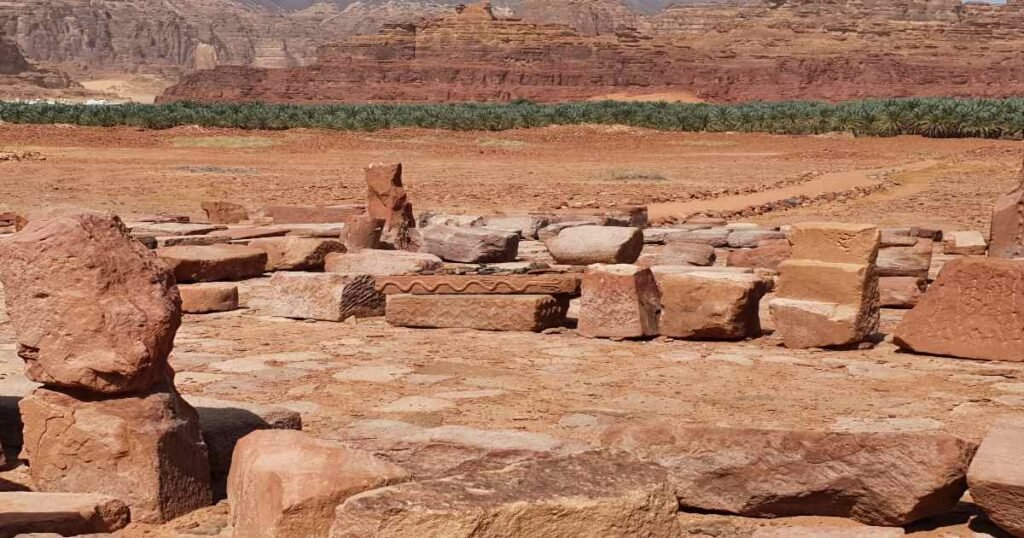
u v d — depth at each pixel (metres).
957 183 38.28
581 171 45.03
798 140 63.88
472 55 197.50
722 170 45.53
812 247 12.59
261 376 10.91
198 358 11.79
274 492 5.90
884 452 6.61
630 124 74.56
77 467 7.07
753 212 29.86
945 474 6.47
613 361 11.66
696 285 12.77
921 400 9.90
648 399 9.92
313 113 74.06
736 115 72.69
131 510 6.94
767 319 14.53
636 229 18.09
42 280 7.01
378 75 198.75
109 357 6.95
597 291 12.95
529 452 7.20
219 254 17.14
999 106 67.69
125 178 39.72
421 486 5.37
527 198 33.50
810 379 10.80
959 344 11.76
